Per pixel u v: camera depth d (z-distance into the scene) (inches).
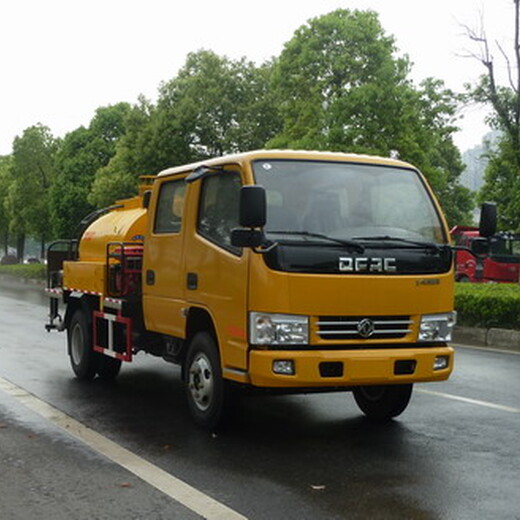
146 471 213.6
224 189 257.6
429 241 258.4
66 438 251.8
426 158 1078.4
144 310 309.3
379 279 241.3
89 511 180.7
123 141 1382.9
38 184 2048.5
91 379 370.0
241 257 239.6
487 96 784.3
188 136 1304.1
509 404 313.7
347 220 248.8
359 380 236.1
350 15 1119.6
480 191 1081.4
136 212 351.3
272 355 229.3
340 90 1074.7
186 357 276.7
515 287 654.5
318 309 233.8
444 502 188.9
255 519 175.5
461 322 601.9
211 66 1334.9
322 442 248.7
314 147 1035.9
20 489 197.3
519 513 181.8
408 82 1106.1
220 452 235.1
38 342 513.7
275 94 1245.1
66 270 391.2
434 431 265.4
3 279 1790.1
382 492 196.2
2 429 263.6
